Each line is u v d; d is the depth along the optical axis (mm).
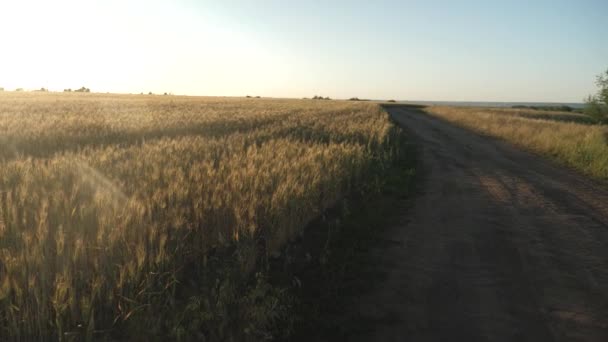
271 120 25125
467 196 10797
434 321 4574
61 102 37625
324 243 6875
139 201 5441
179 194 6043
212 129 18516
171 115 24141
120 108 31531
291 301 4754
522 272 5957
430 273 5867
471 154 19141
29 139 12547
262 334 4012
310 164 9180
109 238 4543
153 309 4055
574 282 5645
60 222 4867
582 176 14312
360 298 5070
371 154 14344
